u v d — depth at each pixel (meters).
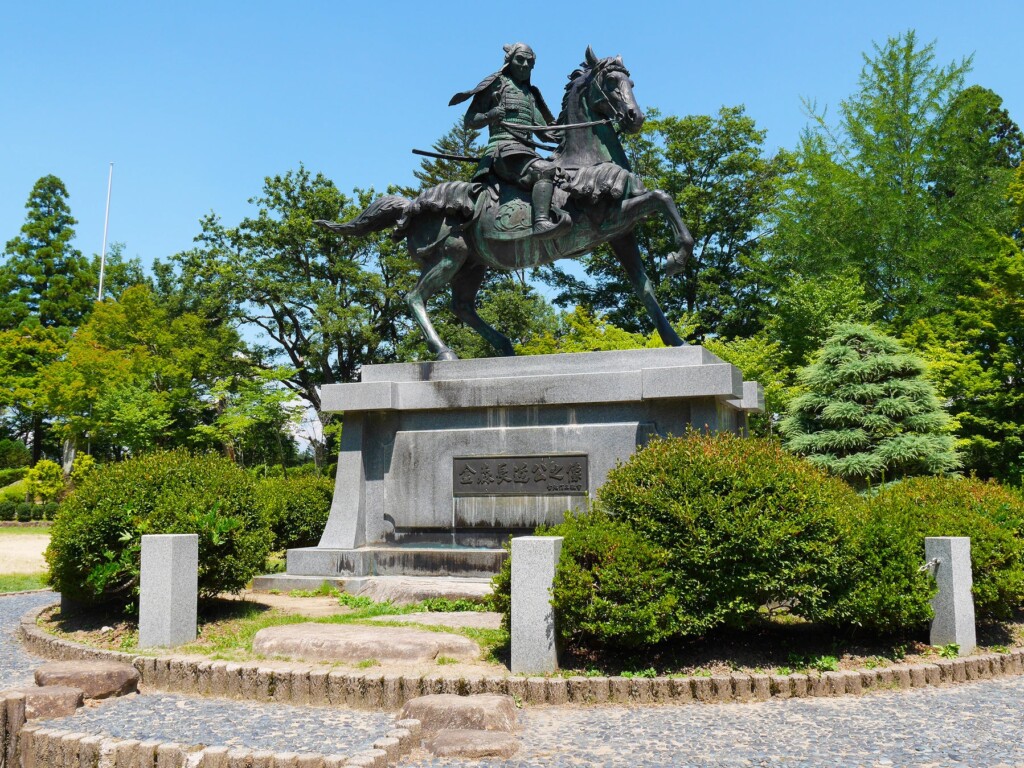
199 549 7.78
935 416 16.06
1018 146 34.09
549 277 35.75
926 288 25.06
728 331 32.84
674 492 6.24
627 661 6.15
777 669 6.17
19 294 41.38
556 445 9.34
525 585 6.01
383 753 4.36
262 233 36.47
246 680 5.95
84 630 8.07
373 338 34.66
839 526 6.32
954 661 6.44
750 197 33.97
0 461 40.53
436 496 9.74
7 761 4.89
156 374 32.03
